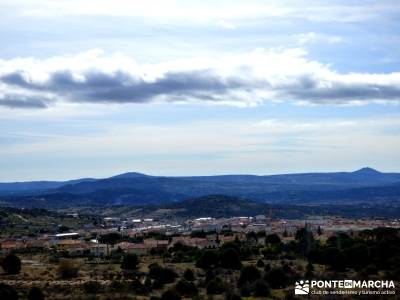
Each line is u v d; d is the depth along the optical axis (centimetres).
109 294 15812
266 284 15362
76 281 17988
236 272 19238
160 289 16650
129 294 15812
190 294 15762
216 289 15988
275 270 16538
